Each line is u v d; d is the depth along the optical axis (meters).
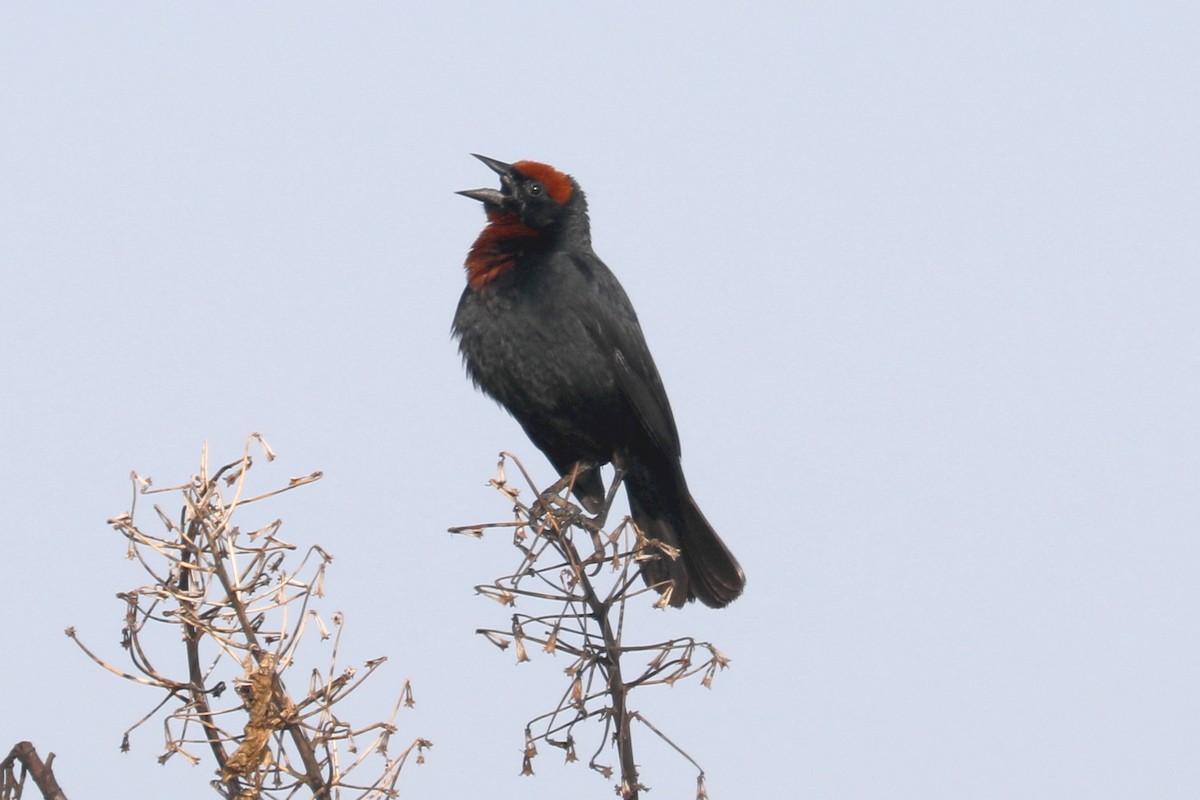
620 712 7.05
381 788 5.62
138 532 5.69
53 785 5.46
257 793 5.46
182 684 5.62
